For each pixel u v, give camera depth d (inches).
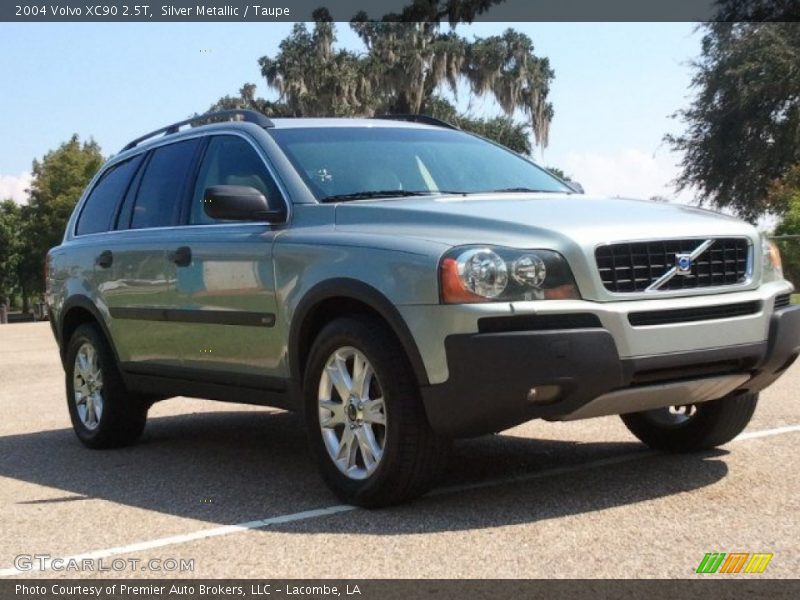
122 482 233.9
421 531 177.3
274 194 223.0
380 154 232.5
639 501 191.6
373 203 209.2
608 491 200.4
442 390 179.3
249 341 222.2
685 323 187.0
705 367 192.5
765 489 196.2
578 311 179.5
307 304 202.4
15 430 325.1
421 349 180.5
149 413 347.6
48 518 202.1
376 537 175.2
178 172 257.3
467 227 190.9
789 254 642.2
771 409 285.9
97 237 282.5
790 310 203.9
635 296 184.7
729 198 1451.8
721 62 1425.9
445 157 240.4
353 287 191.5
